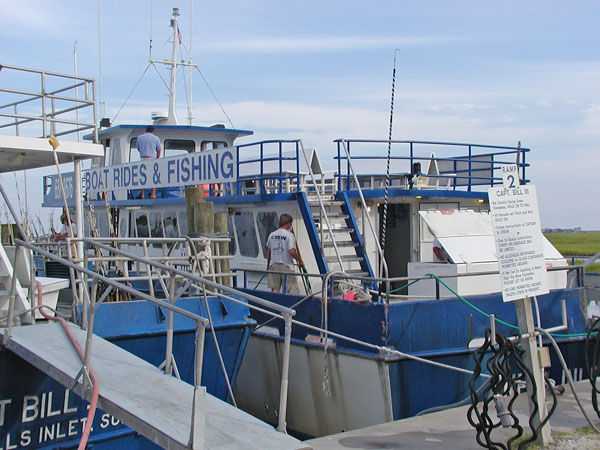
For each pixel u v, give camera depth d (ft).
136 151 49.62
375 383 25.75
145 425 15.83
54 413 21.90
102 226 49.47
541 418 19.70
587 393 25.94
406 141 35.65
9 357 21.22
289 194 32.65
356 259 32.45
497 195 18.98
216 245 29.50
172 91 53.62
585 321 29.76
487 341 18.78
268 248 33.53
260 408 33.17
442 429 21.65
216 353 25.95
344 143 34.45
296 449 15.11
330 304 28.27
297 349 30.01
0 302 23.65
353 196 33.83
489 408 24.44
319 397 29.17
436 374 26.27
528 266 19.49
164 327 24.72
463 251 30.01
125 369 19.72
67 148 25.72
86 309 23.24
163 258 25.55
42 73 25.91
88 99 27.04
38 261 42.06
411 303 25.98
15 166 29.22
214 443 15.30
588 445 19.74
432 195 34.30
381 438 20.79
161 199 41.47
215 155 36.65
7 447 21.11
